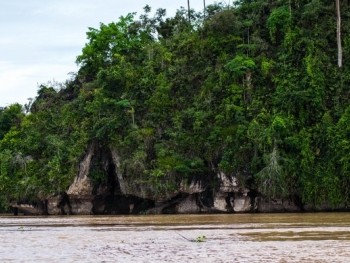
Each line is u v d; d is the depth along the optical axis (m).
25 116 98.44
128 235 35.25
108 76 82.44
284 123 66.31
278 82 71.44
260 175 64.69
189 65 81.75
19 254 25.44
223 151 69.75
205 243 28.92
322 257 22.02
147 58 87.06
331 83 70.62
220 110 73.31
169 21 96.69
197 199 71.56
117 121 78.25
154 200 73.56
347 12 76.19
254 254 23.56
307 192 64.19
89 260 22.89
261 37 79.00
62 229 42.34
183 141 73.62
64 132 86.88
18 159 86.81
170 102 79.06
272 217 53.03
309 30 74.62
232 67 74.38
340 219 46.50
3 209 93.94
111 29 91.44
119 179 76.19
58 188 79.94
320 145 66.50
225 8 85.56
